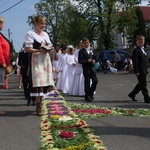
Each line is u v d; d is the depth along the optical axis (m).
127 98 7.86
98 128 4.57
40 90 5.53
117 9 29.69
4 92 9.98
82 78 8.49
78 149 3.49
